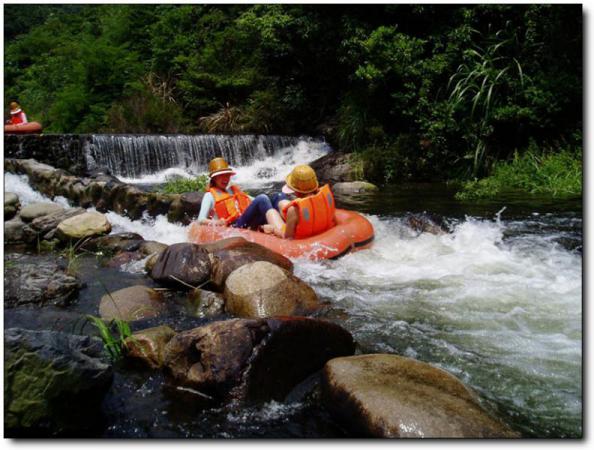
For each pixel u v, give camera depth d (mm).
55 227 5613
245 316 3463
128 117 16781
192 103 17609
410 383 2434
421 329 3400
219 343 2627
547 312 3629
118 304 3621
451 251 5078
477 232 5773
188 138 12375
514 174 9594
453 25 11516
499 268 4562
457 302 3846
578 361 2947
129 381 2732
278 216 4992
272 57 16938
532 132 10531
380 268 4633
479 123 10445
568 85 9938
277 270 3742
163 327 3133
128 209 6566
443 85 11375
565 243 5270
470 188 9078
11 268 4152
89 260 4945
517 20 11203
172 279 3990
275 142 13484
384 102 12258
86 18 29156
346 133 12648
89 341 2672
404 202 8328
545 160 9758
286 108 16219
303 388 2711
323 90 15930
